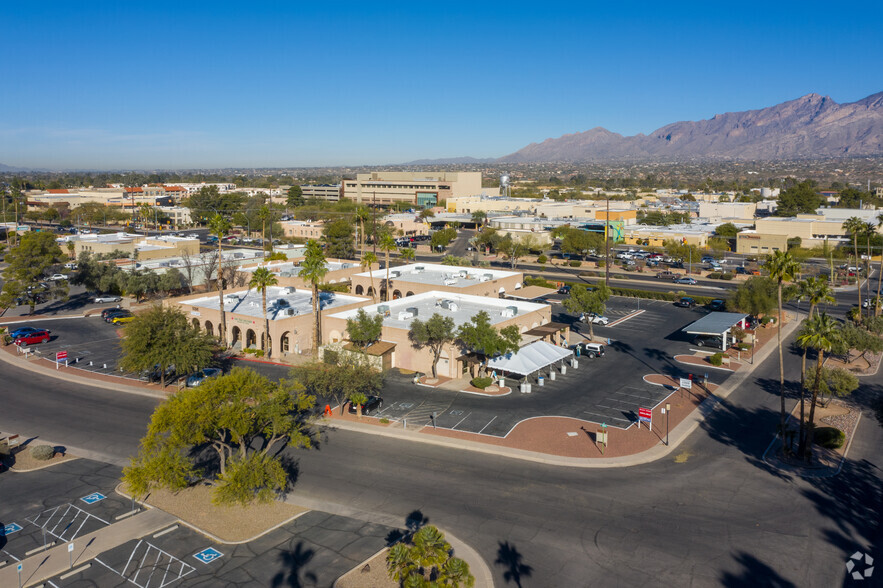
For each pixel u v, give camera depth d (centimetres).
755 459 4472
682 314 9688
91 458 4572
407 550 2795
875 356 7150
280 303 8281
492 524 3591
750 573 3112
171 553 3291
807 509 3747
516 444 4722
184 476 3734
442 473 4250
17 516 3709
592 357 7175
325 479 4166
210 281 10875
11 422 5272
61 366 6894
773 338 8069
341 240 15475
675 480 4141
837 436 4628
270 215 19012
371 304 8550
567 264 15175
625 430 5000
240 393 3762
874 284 12000
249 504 3806
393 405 5612
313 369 5256
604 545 3366
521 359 6156
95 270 10400
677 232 17662
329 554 3275
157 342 5947
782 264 4459
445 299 8325
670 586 3017
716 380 6338
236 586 3006
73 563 3198
